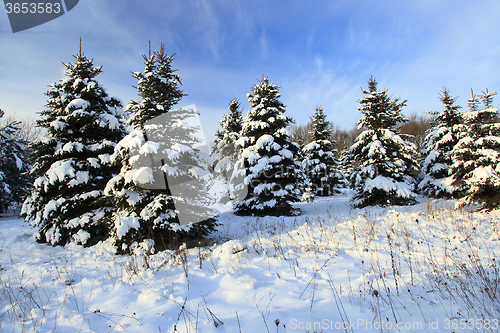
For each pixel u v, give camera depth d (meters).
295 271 4.32
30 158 8.10
